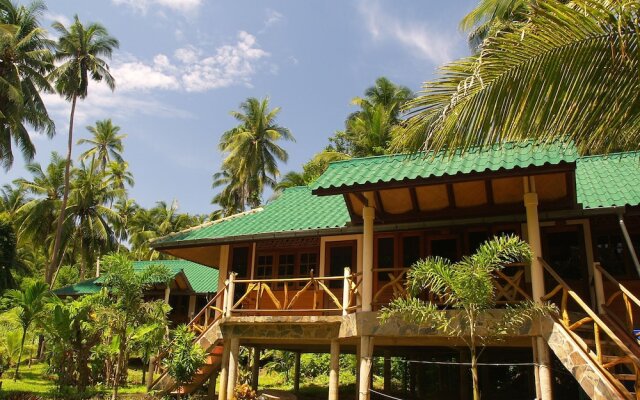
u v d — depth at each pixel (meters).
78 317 16.92
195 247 16.25
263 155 42.62
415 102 6.12
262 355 25.56
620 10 4.89
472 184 11.23
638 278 11.49
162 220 60.06
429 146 6.05
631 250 10.29
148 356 15.62
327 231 13.57
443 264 8.45
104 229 41.78
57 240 34.88
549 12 5.27
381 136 33.34
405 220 12.78
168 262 30.61
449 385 17.73
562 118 5.36
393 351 15.47
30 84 30.39
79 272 54.28
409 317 8.82
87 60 35.94
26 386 18.55
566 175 10.29
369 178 10.73
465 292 7.91
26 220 39.22
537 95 5.40
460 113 5.68
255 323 12.49
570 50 5.32
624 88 5.18
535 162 9.30
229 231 15.25
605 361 8.73
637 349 8.54
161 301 14.80
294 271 15.34
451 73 6.03
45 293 20.22
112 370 19.42
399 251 13.48
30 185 40.88
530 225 9.88
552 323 9.01
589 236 11.93
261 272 15.70
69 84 35.06
